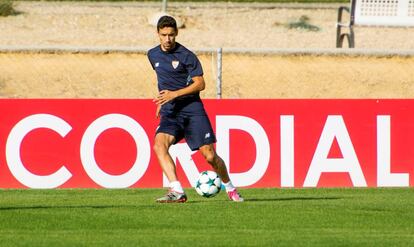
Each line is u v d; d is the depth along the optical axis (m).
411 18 57.34
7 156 41.38
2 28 68.19
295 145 41.84
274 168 41.81
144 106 41.62
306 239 26.53
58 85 53.53
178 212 31.70
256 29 71.69
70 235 27.05
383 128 42.09
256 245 25.50
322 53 53.06
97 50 52.59
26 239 26.30
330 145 41.94
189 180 41.66
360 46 67.44
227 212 31.80
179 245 25.45
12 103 41.38
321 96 53.53
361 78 54.44
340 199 36.78
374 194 39.12
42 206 33.62
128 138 41.56
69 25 70.00
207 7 77.94
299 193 39.56
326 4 82.50
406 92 54.34
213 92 53.16
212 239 26.42
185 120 33.81
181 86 33.66
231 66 54.12
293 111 41.81
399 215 31.55
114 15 73.00
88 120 41.53
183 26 70.62
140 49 52.16
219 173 34.81
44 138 41.50
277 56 54.78
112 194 38.97
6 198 37.06
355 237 26.94
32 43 64.44
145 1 83.94
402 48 66.75
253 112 41.75
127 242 25.89
